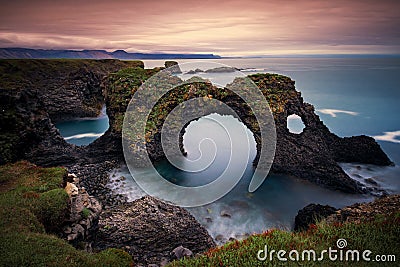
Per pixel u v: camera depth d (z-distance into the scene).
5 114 34.25
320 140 38.38
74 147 40.47
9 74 73.56
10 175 21.11
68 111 73.00
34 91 39.44
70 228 17.66
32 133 36.12
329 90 99.44
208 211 26.42
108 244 20.67
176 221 23.78
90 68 88.94
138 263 19.55
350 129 58.66
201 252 21.23
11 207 16.08
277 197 30.11
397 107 75.06
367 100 83.75
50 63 85.12
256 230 24.91
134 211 24.28
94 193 30.53
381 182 34.62
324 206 25.22
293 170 35.00
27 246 13.10
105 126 67.50
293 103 38.75
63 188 19.86
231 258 12.38
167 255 20.58
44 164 35.62
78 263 12.95
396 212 16.17
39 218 16.20
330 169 33.88
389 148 47.91
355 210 19.33
